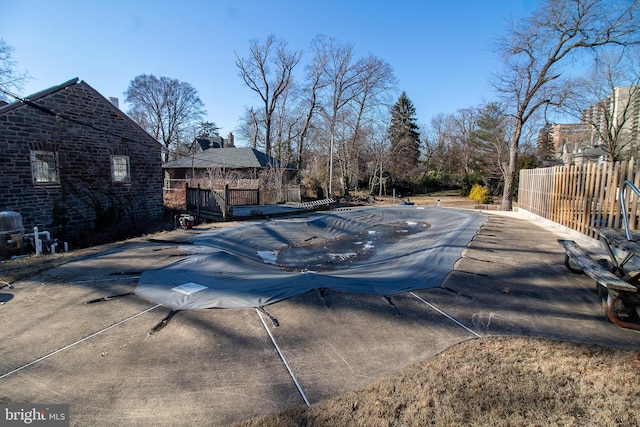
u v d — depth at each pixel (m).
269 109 33.06
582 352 2.96
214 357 2.93
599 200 7.45
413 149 34.84
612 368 2.71
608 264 4.59
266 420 2.20
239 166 24.72
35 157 10.06
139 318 3.65
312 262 7.34
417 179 34.16
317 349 3.05
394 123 36.22
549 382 2.54
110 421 2.21
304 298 4.12
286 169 24.22
